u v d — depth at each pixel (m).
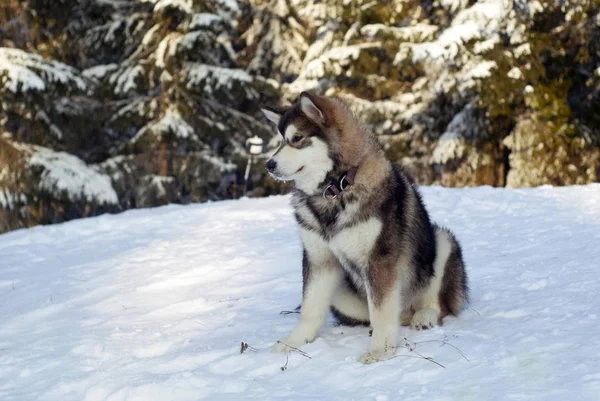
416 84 21.62
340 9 21.42
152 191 19.53
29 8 19.27
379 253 4.23
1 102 16.64
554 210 9.39
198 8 19.17
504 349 3.85
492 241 7.59
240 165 21.05
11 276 7.62
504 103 19.39
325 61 20.78
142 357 4.52
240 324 5.10
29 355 4.75
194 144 19.91
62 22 20.33
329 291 4.52
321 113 4.22
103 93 19.89
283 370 4.01
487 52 19.48
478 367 3.62
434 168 21.81
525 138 19.77
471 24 19.33
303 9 21.84
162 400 3.72
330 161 4.26
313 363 4.07
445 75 19.83
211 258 7.73
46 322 5.74
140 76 19.61
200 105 20.42
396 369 3.77
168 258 7.90
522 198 10.58
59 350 4.82
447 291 4.88
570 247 6.80
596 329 4.04
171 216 10.87
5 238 9.95
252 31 22.50
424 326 4.57
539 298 5.00
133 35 20.42
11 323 5.80
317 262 4.48
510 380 3.37
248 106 22.20
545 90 20.19
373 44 21.14
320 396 3.52
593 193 10.72
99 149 21.05
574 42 20.70
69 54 20.62
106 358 4.55
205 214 10.90
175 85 19.55
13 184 17.42
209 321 5.28
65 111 19.41
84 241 9.48
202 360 4.31
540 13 19.97
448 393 3.30
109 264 7.84
